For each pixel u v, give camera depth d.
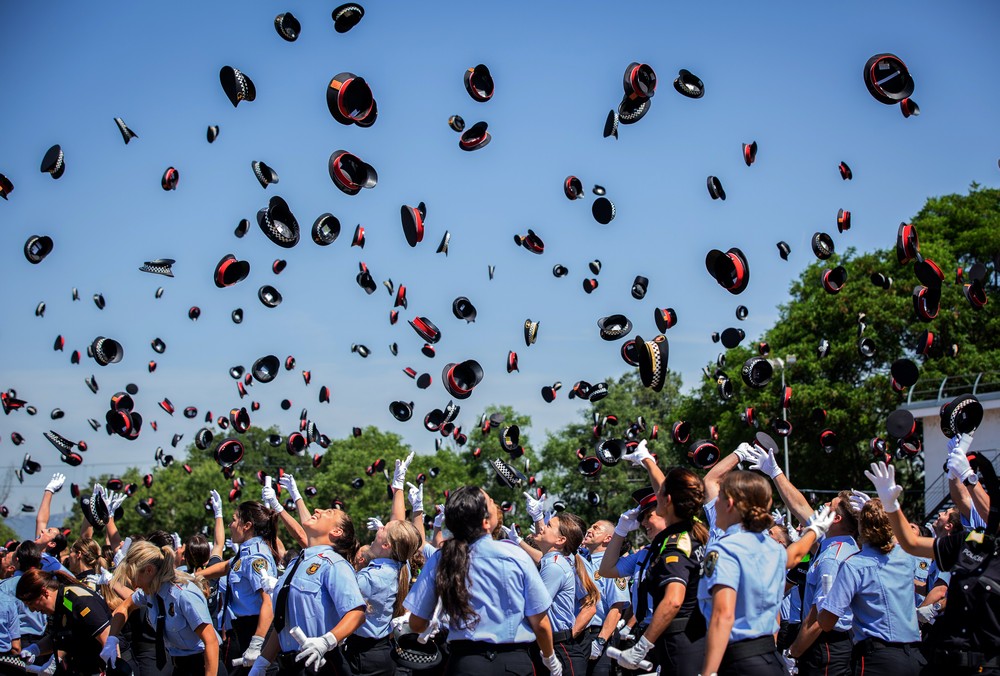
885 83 8.12
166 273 10.98
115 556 10.91
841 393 35.97
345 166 8.53
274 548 9.62
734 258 8.59
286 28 8.75
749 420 14.58
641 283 12.10
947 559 6.35
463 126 10.30
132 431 11.83
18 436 14.33
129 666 8.34
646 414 62.88
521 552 6.51
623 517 7.05
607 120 9.26
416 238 9.20
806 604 8.28
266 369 14.34
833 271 10.88
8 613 9.06
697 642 6.05
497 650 6.32
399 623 8.21
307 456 87.06
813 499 32.81
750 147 10.75
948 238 39.56
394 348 14.49
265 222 9.12
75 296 14.40
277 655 7.51
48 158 10.06
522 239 12.35
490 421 13.64
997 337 36.34
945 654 6.11
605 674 9.41
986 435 30.58
